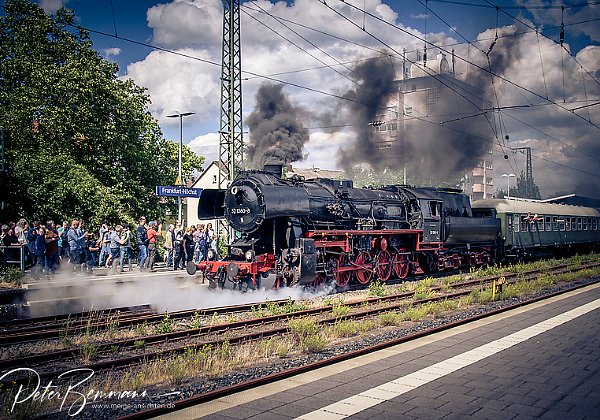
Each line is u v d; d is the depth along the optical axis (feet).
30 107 88.99
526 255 101.30
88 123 93.25
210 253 56.03
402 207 73.36
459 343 31.89
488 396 21.76
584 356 28.25
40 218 80.94
